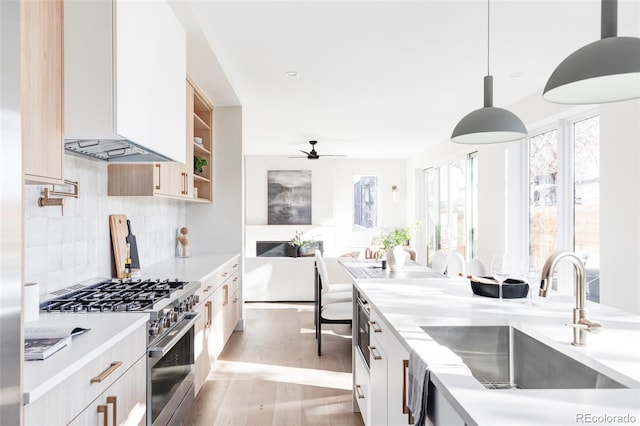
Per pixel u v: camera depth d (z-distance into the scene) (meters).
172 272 3.43
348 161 10.40
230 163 5.16
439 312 1.95
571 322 1.75
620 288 3.16
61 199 2.29
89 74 1.81
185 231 4.75
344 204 10.41
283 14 2.82
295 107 5.33
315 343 4.77
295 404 3.22
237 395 3.38
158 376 2.09
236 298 4.93
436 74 4.02
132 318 1.87
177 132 2.64
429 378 1.24
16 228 0.92
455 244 7.76
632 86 1.57
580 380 1.36
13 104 0.91
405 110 5.45
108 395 1.58
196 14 2.72
